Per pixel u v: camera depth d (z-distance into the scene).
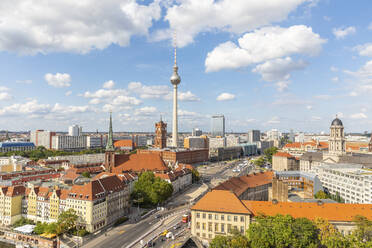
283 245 87.50
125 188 159.00
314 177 181.88
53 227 124.69
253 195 167.62
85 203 129.50
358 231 90.38
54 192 141.50
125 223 139.00
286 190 137.38
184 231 123.94
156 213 155.38
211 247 89.50
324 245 91.88
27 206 151.88
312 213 101.75
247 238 95.06
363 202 153.38
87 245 112.38
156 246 107.19
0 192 150.50
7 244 128.75
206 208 108.12
